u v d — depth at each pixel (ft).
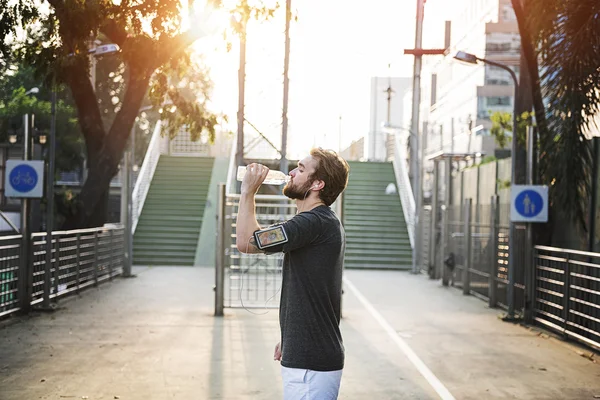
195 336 36.78
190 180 102.01
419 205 81.05
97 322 40.73
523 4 40.52
